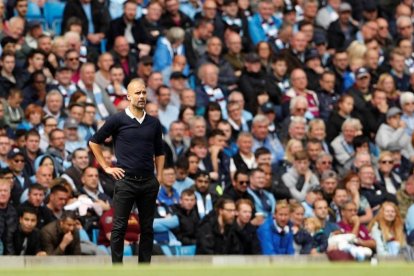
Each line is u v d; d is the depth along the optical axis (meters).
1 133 72.38
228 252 70.00
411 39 100.00
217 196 73.50
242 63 87.75
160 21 88.50
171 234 70.12
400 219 75.00
